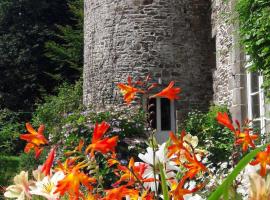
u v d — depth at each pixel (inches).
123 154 278.1
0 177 399.2
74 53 921.5
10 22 951.6
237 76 373.1
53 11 970.7
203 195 91.0
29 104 920.9
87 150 60.3
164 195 63.9
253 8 266.4
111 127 291.0
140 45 496.1
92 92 527.5
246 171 55.9
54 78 906.7
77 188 59.6
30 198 68.7
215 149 294.5
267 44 259.6
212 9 503.8
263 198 46.4
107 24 512.4
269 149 55.1
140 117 305.9
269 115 288.0
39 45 941.2
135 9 499.8
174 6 506.0
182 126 445.7
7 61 917.8
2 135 556.1
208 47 514.0
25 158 430.0
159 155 74.1
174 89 74.2
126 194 69.0
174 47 500.7
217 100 464.1
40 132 68.0
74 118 317.7
